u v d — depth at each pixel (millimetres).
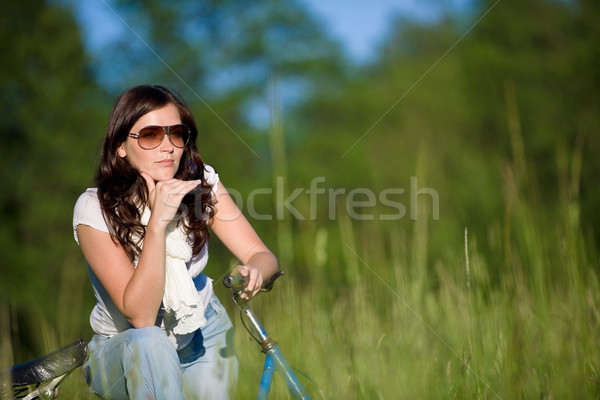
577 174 4648
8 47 22562
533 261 4457
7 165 21875
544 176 18266
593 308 4059
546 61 20797
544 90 20484
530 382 3496
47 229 20562
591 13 20969
